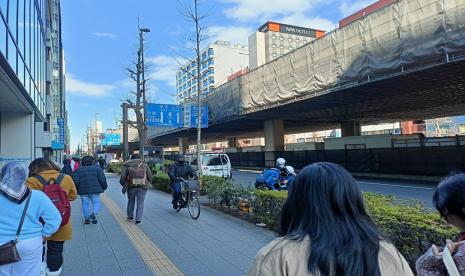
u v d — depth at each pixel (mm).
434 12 15305
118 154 88125
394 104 30672
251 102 29125
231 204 10047
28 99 15430
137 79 24312
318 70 21844
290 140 110312
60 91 66000
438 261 1964
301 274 1418
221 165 22719
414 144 27312
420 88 23234
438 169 22109
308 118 38594
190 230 7930
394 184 20828
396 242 4582
